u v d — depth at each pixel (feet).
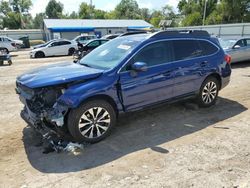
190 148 14.24
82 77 14.34
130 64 15.74
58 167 12.72
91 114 14.58
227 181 11.32
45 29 169.58
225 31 92.27
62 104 13.75
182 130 16.66
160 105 17.66
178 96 18.42
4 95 27.04
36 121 14.19
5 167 12.85
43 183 11.50
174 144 14.76
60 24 155.84
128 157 13.48
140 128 17.04
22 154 14.05
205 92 20.21
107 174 12.03
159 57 17.10
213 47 20.40
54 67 16.69
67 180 11.66
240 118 18.57
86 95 14.02
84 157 13.57
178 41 18.21
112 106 15.43
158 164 12.74
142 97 16.43
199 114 19.42
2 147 14.87
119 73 15.33
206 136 15.71
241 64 45.83
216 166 12.44
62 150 14.24
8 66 53.36
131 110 16.21
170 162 12.89
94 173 12.14
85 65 16.87
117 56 16.28
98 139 15.07
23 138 16.02
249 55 45.09
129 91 15.74
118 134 16.17
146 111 19.97
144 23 174.70
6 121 19.08
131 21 173.78
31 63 59.06
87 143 14.87
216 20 177.27
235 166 12.44
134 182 11.38
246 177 11.59
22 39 129.70
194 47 19.11
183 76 18.21
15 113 20.94
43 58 72.13
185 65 18.24
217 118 18.63
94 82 14.52
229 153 13.64
